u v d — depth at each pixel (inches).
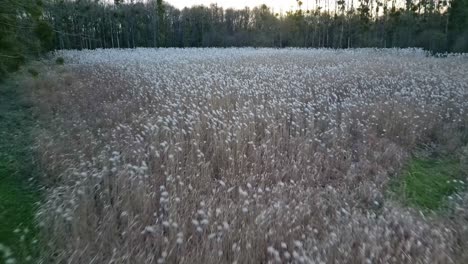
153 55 1001.5
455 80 506.0
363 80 501.0
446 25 1261.1
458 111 362.0
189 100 362.6
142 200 178.5
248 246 139.9
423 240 152.1
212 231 153.0
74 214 164.2
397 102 368.8
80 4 1603.1
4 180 213.9
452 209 191.0
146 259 138.6
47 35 451.2
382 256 141.1
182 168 219.6
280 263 134.0
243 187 205.5
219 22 2395.4
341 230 159.9
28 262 143.1
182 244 143.7
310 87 445.4
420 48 1364.4
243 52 1152.2
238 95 378.3
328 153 256.1
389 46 1674.5
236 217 163.6
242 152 238.8
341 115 335.6
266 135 275.3
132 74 563.8
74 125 293.3
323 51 1219.9
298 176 222.7
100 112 350.9
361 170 236.2
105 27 1866.4
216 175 232.1
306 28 1956.2
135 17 1978.3
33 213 181.2
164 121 292.4
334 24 1863.9
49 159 233.6
